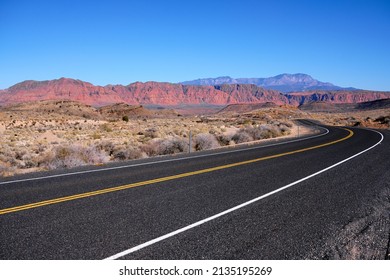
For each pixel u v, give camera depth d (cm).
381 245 555
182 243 546
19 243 544
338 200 809
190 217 671
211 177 1070
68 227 611
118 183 973
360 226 635
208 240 559
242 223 639
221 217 673
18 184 955
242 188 922
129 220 650
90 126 6688
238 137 2669
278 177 1079
